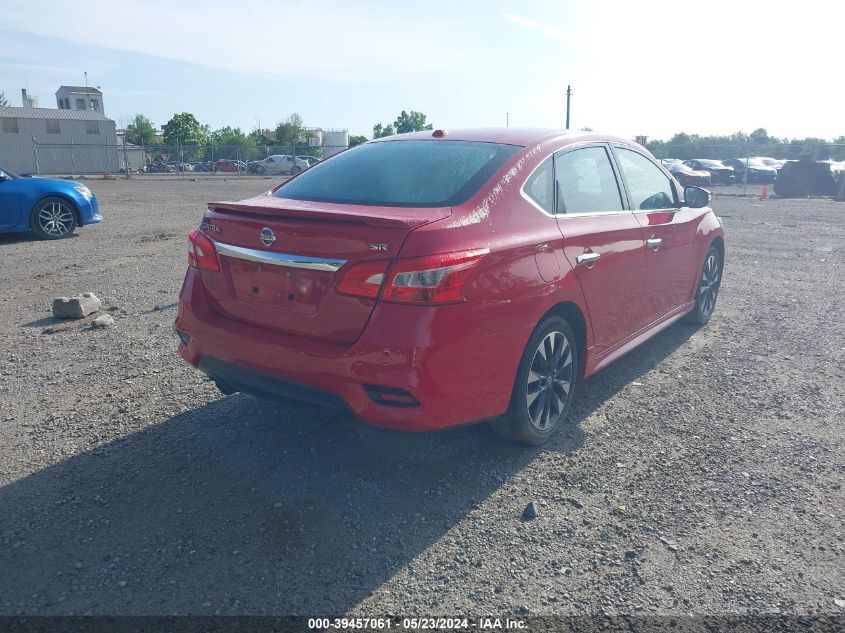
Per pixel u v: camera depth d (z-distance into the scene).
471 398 3.20
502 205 3.47
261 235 3.28
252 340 3.30
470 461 3.69
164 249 10.57
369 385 3.00
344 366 3.02
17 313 6.62
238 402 4.42
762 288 8.09
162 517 3.14
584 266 3.86
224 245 3.47
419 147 4.05
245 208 3.37
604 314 4.18
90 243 11.19
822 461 3.73
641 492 3.41
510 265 3.32
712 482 3.50
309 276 3.14
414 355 2.95
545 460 3.72
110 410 4.29
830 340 5.93
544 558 2.89
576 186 4.10
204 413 4.25
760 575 2.79
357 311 3.03
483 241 3.22
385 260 2.97
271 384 3.30
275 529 3.06
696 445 3.91
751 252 10.92
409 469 3.60
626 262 4.34
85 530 3.04
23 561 2.82
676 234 5.12
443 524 3.12
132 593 2.65
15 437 3.92
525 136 4.11
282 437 3.93
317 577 2.75
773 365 5.27
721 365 5.26
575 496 3.36
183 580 2.72
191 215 15.88
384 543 2.97
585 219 4.03
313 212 3.12
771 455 3.80
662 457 3.77
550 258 3.59
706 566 2.84
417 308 2.96
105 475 3.50
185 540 2.97
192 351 3.65
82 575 2.75
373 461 3.68
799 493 3.41
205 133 77.06
